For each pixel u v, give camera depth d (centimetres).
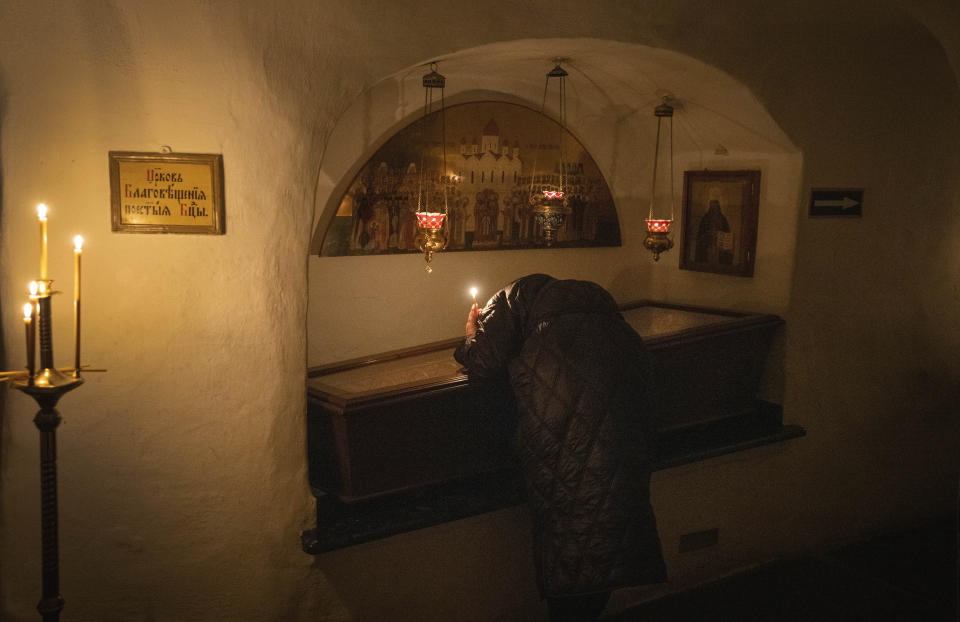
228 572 278
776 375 408
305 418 282
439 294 394
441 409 304
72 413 261
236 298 268
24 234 251
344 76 273
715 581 393
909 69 397
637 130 443
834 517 433
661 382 364
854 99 393
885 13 330
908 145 416
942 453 470
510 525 329
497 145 396
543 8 296
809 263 400
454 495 317
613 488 286
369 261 369
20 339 255
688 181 439
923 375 450
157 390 266
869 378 431
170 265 262
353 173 355
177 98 254
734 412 405
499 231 405
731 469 390
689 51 334
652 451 310
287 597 284
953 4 312
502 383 318
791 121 378
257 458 276
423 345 364
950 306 447
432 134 374
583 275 444
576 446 287
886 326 430
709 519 387
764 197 404
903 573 405
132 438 266
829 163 394
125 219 256
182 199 259
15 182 248
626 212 454
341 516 297
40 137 248
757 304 414
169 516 272
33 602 268
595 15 306
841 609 368
